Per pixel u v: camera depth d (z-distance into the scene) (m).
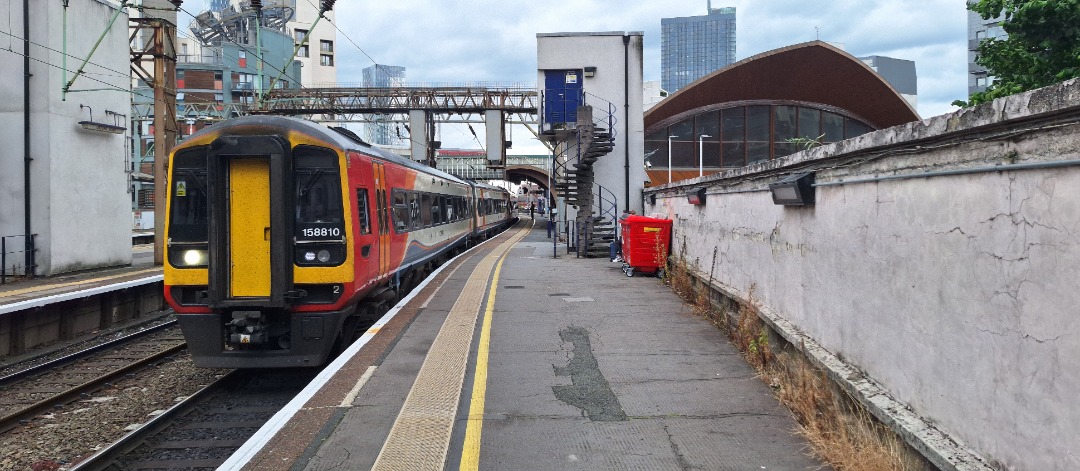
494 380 6.82
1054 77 8.47
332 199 8.61
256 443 4.93
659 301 11.70
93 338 13.10
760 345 7.25
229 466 4.51
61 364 10.66
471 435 5.31
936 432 3.92
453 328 9.12
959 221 3.68
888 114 37.66
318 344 8.54
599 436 5.29
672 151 36.00
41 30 17.08
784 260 7.04
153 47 20.55
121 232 19.97
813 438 4.95
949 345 3.79
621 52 24.36
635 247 14.98
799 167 6.50
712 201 10.70
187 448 6.88
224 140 8.16
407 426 5.30
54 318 12.59
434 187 17.69
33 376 9.96
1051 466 2.93
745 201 8.66
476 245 29.20
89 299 13.62
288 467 4.50
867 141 4.80
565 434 5.33
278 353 8.48
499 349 8.14
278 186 8.17
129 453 6.71
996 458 3.35
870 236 4.89
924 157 4.07
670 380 6.81
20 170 17.00
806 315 6.34
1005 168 3.24
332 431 5.17
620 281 14.46
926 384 4.07
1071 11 8.26
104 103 19.25
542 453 4.96
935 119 3.86
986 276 3.43
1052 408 2.93
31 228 16.98
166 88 21.69
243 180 8.29
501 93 34.78
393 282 12.91
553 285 13.75
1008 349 3.25
